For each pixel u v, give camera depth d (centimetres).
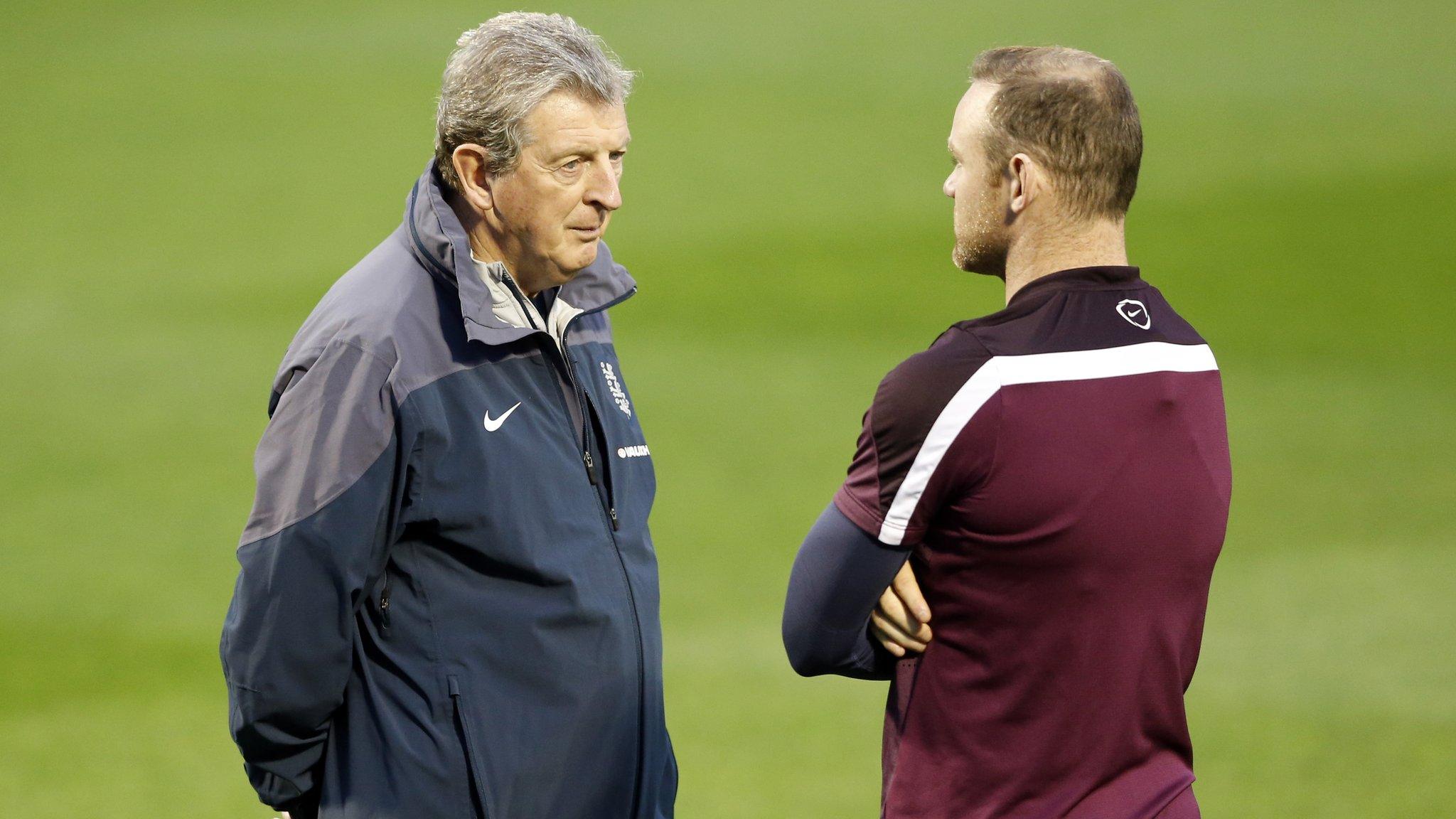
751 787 1577
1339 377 3152
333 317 784
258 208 4644
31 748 1695
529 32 777
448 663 794
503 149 767
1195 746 1645
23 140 5356
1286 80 5838
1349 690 1781
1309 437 2783
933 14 6906
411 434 762
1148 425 691
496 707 798
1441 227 4212
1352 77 5847
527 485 806
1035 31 6612
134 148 5266
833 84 5928
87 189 4828
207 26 6969
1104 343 691
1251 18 6700
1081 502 676
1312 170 4784
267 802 825
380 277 799
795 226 4347
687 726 1745
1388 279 3831
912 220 4400
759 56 6312
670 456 2712
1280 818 1473
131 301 3816
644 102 5681
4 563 2284
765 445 2764
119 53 6519
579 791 830
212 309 3741
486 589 801
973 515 685
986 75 729
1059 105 692
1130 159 705
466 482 785
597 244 822
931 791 722
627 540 869
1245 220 4341
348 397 757
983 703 709
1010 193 713
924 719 729
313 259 4162
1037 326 690
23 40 6738
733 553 2277
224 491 2600
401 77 6103
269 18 7100
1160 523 694
